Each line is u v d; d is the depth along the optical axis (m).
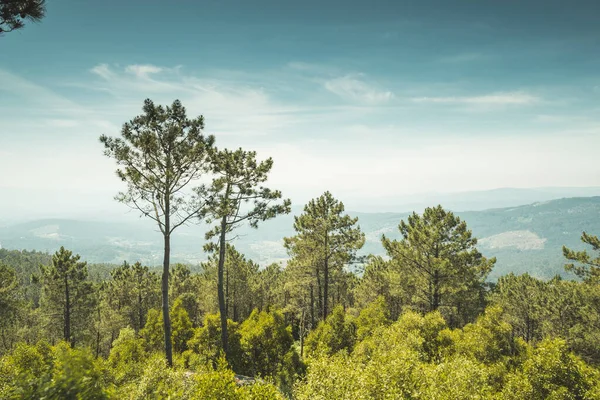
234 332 25.53
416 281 31.09
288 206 23.48
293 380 20.11
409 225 32.00
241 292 43.16
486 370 15.44
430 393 12.15
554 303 33.75
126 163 17.62
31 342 42.38
